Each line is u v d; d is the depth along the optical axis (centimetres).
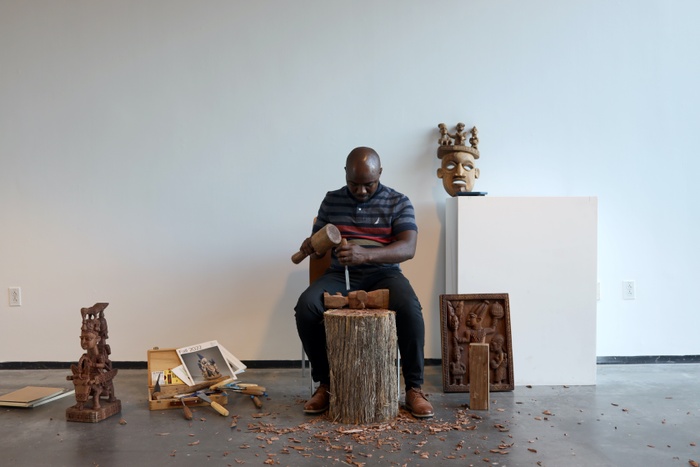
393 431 243
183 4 358
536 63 358
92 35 360
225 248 361
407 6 357
